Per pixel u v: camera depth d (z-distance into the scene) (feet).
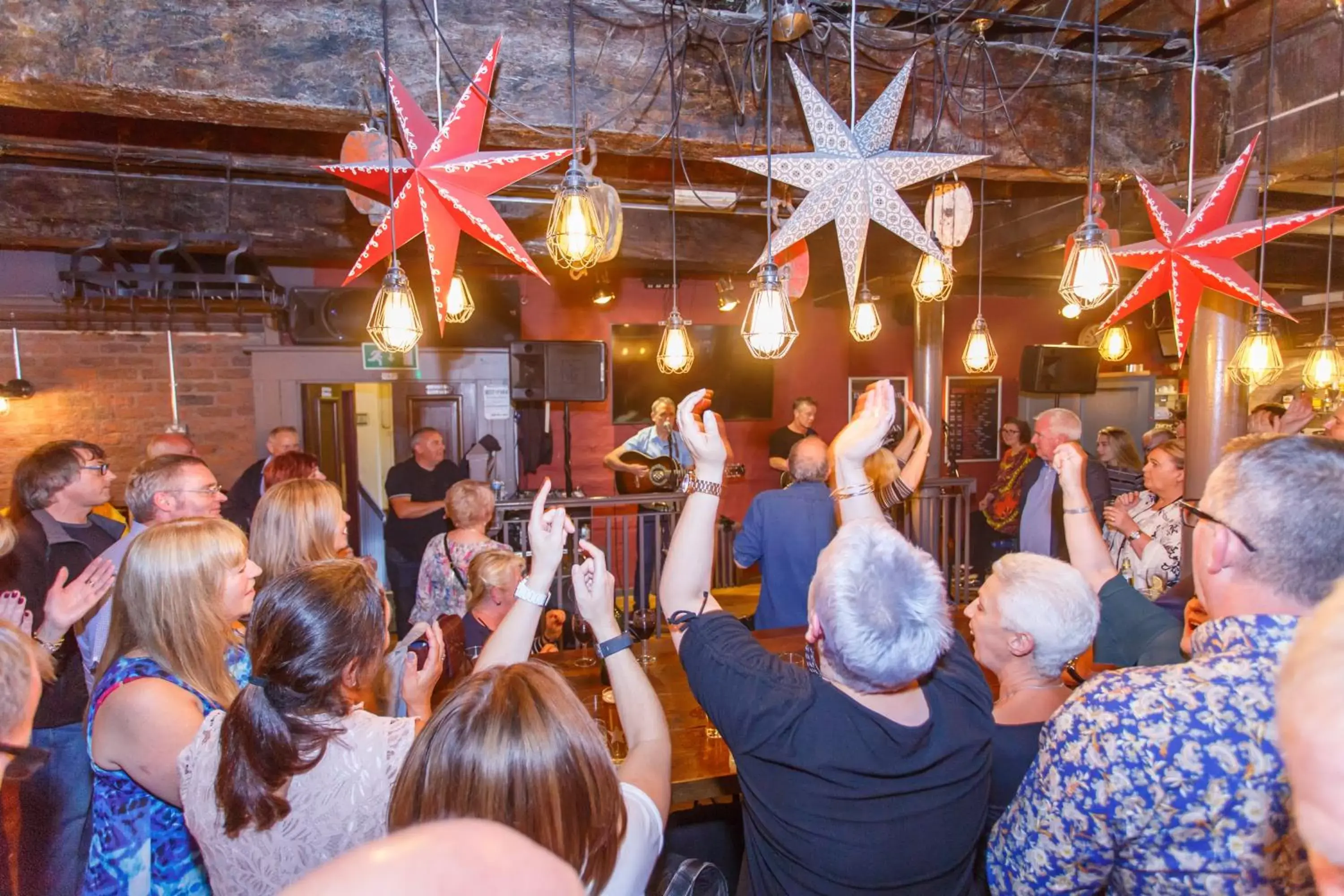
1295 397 12.58
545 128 7.80
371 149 7.23
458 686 3.01
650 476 18.72
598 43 7.93
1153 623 5.40
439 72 6.68
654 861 3.21
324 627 3.55
